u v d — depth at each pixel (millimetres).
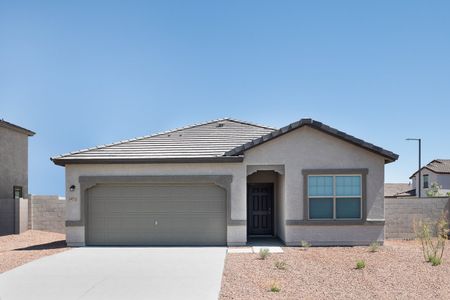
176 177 16516
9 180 25219
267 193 19641
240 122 21125
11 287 10023
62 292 9547
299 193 16281
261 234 19531
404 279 10406
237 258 13500
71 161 16547
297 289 9492
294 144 16391
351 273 11070
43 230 22656
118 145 18172
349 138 16047
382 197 16188
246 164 16453
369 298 8797
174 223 16750
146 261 13172
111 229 16828
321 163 16281
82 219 16672
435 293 9148
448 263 12422
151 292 9453
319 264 12289
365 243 16125
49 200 22781
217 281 10359
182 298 8961
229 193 16406
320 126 16125
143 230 16781
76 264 12766
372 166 16266
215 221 16672
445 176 43719
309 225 16141
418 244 16859
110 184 16891
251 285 9875
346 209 16266
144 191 16875
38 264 12805
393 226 18984
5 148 24812
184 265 12445
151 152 17203
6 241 19172
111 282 10422
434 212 18984
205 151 17125
